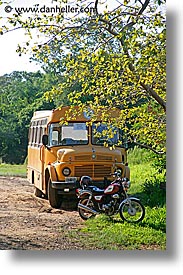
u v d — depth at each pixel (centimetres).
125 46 905
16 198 1616
